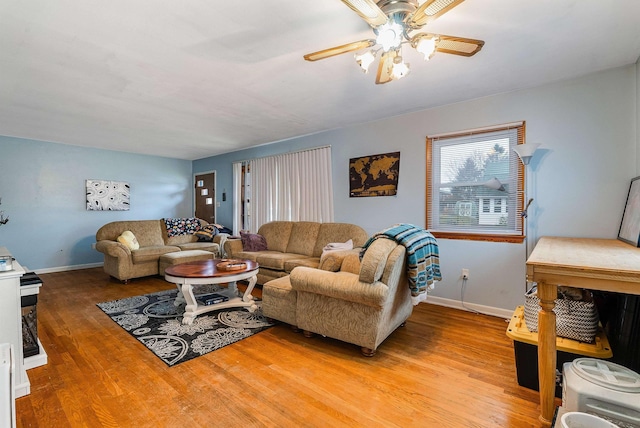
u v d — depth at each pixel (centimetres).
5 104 325
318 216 463
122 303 350
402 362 218
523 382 188
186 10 169
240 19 178
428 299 355
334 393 182
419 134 360
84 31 189
